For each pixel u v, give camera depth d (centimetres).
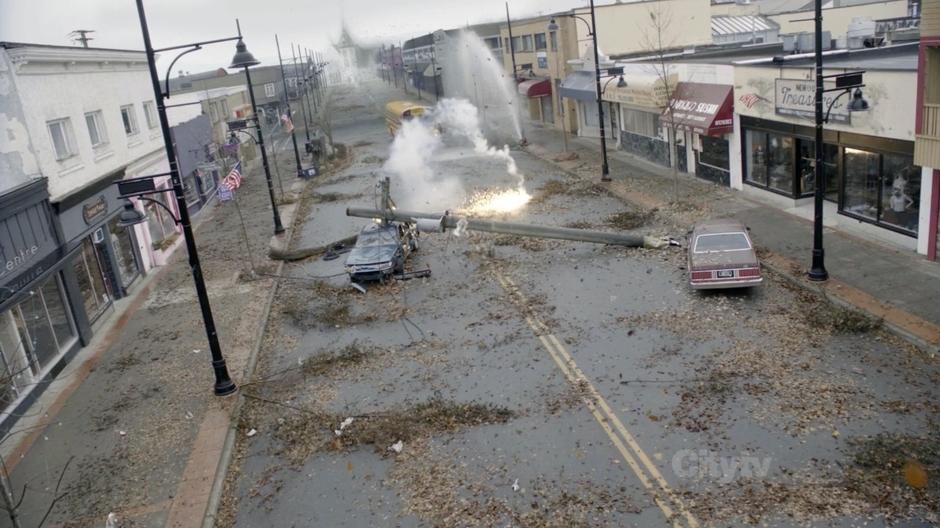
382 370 1589
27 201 1758
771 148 2562
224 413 1456
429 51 9162
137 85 2856
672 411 1259
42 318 1777
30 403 1605
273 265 2550
